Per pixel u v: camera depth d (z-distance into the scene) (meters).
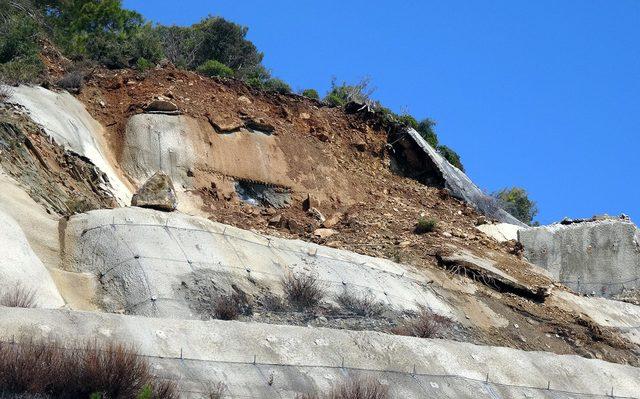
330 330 21.31
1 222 23.61
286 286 27.08
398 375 20.73
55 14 50.16
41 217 25.94
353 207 39.78
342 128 44.28
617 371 24.70
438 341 22.62
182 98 39.84
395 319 27.69
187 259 26.06
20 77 35.47
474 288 32.66
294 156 40.53
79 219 26.36
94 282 24.66
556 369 23.72
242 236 28.33
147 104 38.47
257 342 19.91
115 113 38.41
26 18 42.38
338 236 35.41
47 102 34.66
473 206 43.59
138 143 37.00
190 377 17.97
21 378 15.90
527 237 39.41
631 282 39.97
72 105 36.72
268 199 38.31
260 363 19.33
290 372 19.39
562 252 39.50
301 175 39.88
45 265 24.33
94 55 42.72
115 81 39.94
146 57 43.38
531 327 31.69
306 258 29.06
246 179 38.16
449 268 33.22
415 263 32.81
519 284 33.28
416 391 20.47
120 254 25.30
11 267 22.30
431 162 44.03
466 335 29.19
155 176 28.59
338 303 27.61
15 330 17.36
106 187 32.38
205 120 39.06
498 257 35.91
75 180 31.20
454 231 37.62
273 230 35.38
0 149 28.28
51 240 25.36
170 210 28.19
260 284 26.78
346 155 43.09
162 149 37.09
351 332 21.47
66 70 40.12
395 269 31.28
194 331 19.45
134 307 24.05
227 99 41.47
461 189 43.94
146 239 26.09
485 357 22.88
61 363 16.33
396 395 20.06
